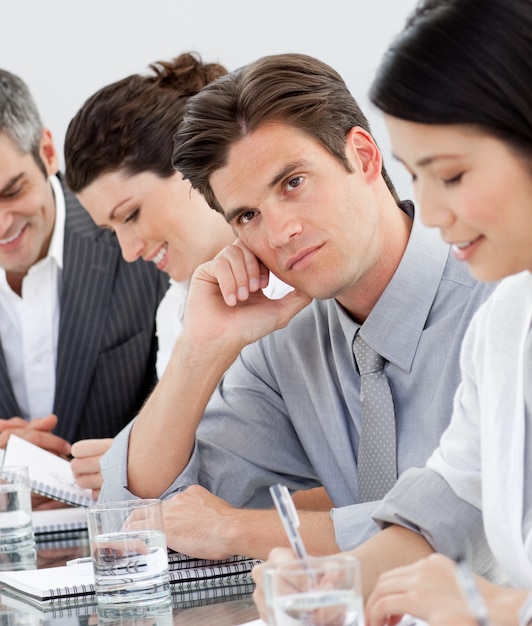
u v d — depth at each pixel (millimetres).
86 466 2961
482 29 1272
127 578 1805
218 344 2381
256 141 2041
